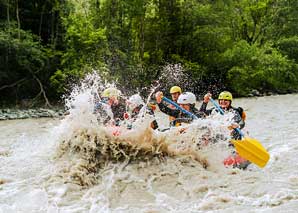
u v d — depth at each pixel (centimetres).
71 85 1959
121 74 2117
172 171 607
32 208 515
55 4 2062
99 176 595
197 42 2591
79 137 627
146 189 566
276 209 497
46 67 1988
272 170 670
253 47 2723
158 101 748
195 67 2472
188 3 2547
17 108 1886
